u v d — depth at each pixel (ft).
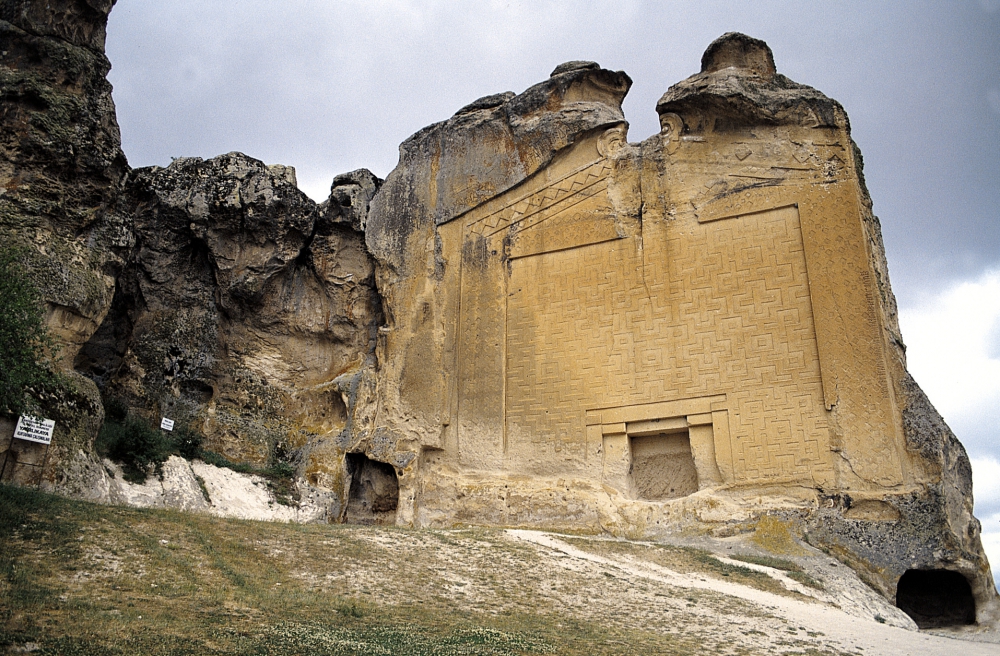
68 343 64.85
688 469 79.87
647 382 80.84
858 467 71.31
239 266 93.09
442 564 55.57
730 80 82.43
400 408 88.63
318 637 37.55
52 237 65.67
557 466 82.12
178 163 94.58
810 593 59.77
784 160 80.84
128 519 52.01
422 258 92.94
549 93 91.25
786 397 75.20
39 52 67.97
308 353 97.14
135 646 33.30
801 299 77.00
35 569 41.06
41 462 57.06
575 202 88.48
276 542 54.49
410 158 96.99
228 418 89.10
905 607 70.59
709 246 81.56
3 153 65.00
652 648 41.98
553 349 85.40
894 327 78.64
